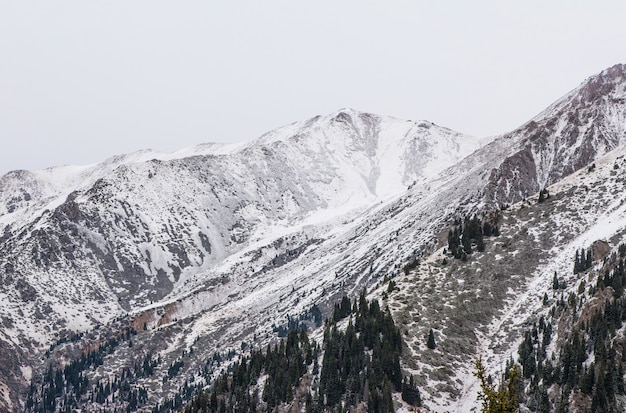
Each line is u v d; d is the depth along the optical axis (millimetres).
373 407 91312
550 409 85000
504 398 51000
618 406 81125
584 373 85125
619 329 91125
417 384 96375
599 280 101125
